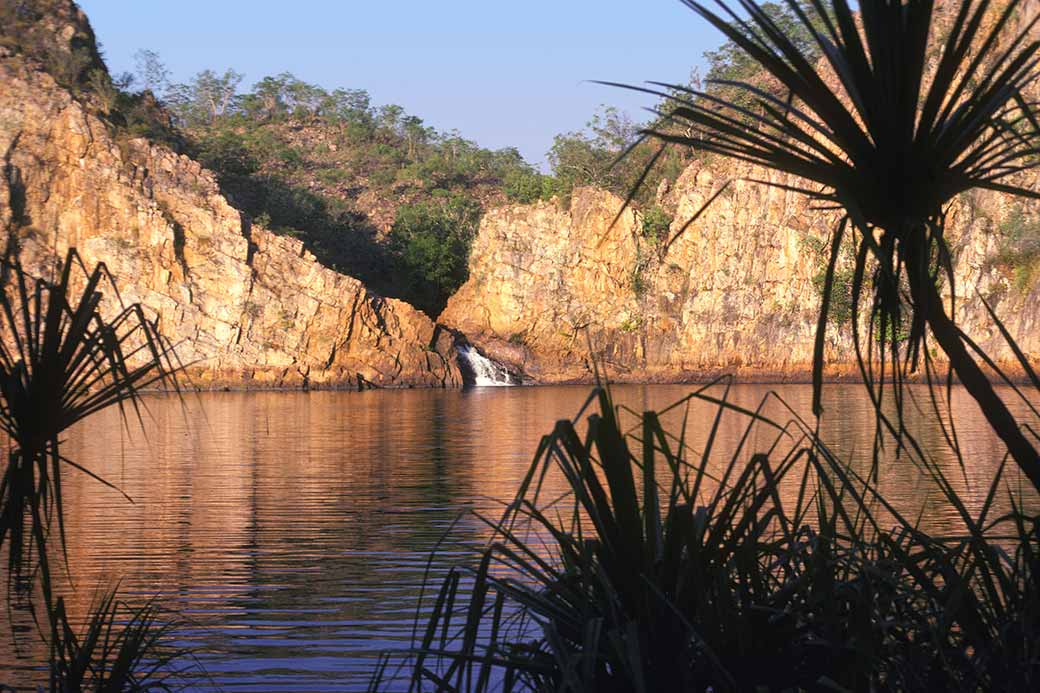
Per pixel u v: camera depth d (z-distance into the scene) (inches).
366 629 315.9
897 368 104.7
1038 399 1512.1
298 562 432.5
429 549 456.8
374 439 1158.3
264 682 258.8
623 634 99.7
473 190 5472.4
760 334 2910.9
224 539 494.3
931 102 100.6
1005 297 2573.8
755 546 109.9
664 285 3070.9
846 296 2652.6
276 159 5669.3
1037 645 104.8
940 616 111.6
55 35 3058.6
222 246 2723.9
